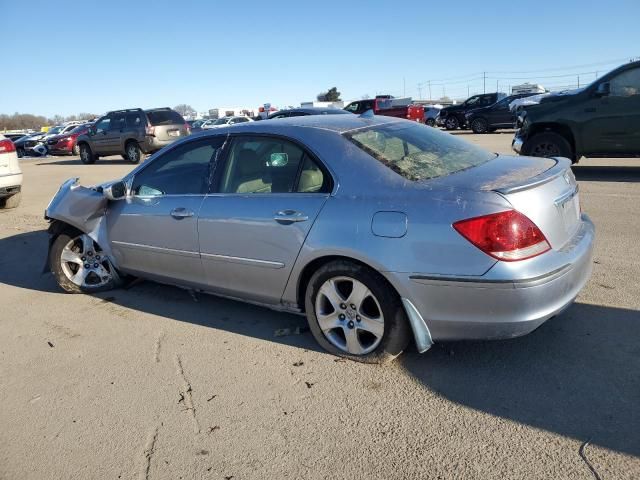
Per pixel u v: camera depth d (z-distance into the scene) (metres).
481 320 3.02
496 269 2.90
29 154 30.69
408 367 3.44
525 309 2.94
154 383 3.49
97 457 2.82
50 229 5.22
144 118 17.97
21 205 10.63
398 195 3.22
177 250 4.30
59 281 5.22
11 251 7.14
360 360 3.51
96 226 4.97
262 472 2.62
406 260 3.12
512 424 2.82
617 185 8.78
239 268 3.93
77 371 3.72
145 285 5.34
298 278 3.63
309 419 2.99
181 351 3.90
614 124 9.12
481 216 2.93
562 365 3.33
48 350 4.07
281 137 3.80
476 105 27.92
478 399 3.05
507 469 2.50
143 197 4.57
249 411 3.10
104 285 5.19
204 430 2.96
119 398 3.34
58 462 2.80
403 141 3.76
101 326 4.45
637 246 5.48
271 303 3.93
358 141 3.59
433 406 3.02
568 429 2.74
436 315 3.12
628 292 4.32
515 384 3.17
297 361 3.63
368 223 3.24
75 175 15.75
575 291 3.19
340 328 3.62
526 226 2.93
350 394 3.20
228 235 3.91
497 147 16.27
